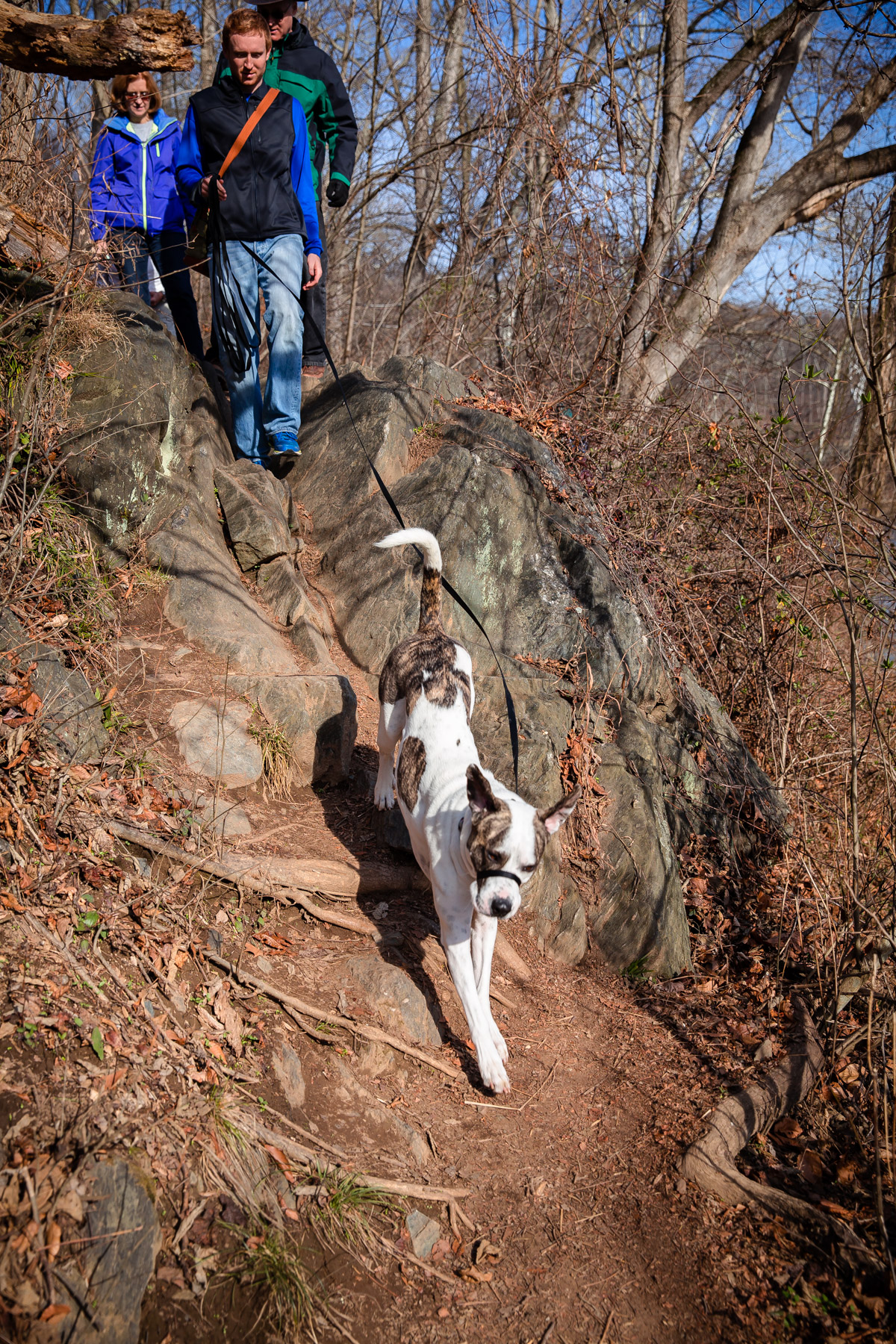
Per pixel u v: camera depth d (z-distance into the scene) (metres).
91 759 3.48
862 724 6.09
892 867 4.46
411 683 3.90
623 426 7.11
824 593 6.45
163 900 3.13
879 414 4.06
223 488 5.14
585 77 8.22
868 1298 2.80
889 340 5.43
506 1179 3.06
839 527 4.61
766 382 10.69
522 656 5.35
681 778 5.25
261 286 5.45
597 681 5.28
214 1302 2.21
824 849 5.61
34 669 3.46
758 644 6.16
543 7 9.78
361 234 10.45
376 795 4.21
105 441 4.43
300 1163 2.69
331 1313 2.38
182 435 4.99
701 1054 3.92
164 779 3.67
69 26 3.61
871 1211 3.23
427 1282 2.61
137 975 2.82
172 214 5.86
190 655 4.32
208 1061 2.73
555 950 4.39
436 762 3.62
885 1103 3.54
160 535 4.60
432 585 4.21
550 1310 2.63
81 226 5.16
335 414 6.29
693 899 4.99
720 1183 3.16
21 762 3.14
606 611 5.44
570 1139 3.31
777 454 5.36
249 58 4.92
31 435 4.06
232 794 3.93
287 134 5.17
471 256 8.38
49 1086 2.34
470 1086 3.38
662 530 6.59
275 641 4.68
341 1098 3.02
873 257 4.17
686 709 5.64
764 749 6.14
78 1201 2.15
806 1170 3.42
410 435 5.99
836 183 8.87
